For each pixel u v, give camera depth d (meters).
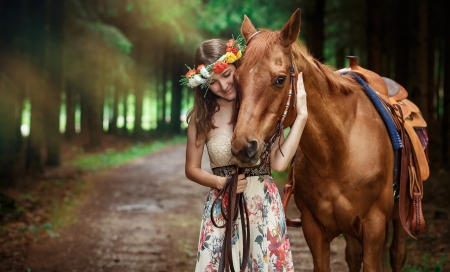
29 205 8.13
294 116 2.64
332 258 5.26
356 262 3.65
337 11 12.88
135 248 5.90
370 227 3.05
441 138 13.09
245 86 2.42
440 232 5.81
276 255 2.76
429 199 7.56
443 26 12.73
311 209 3.14
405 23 10.88
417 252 5.26
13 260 5.32
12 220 7.15
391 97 3.66
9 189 9.33
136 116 26.53
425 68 9.04
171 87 30.98
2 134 9.56
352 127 3.05
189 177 2.87
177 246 5.98
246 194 2.78
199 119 2.77
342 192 3.00
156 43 22.30
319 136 2.89
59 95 13.52
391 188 3.14
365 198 3.00
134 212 8.22
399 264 3.78
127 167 15.07
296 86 2.64
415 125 3.67
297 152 3.18
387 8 11.79
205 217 2.83
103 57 15.16
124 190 10.56
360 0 12.42
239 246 2.80
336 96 2.98
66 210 8.23
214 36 24.28
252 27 2.72
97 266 5.18
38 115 12.00
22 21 10.89
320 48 11.03
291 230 6.51
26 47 11.80
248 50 2.49
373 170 2.99
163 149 22.28
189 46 22.22
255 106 2.38
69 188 10.42
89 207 8.59
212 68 2.64
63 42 13.23
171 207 8.70
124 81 17.31
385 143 3.12
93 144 20.00
